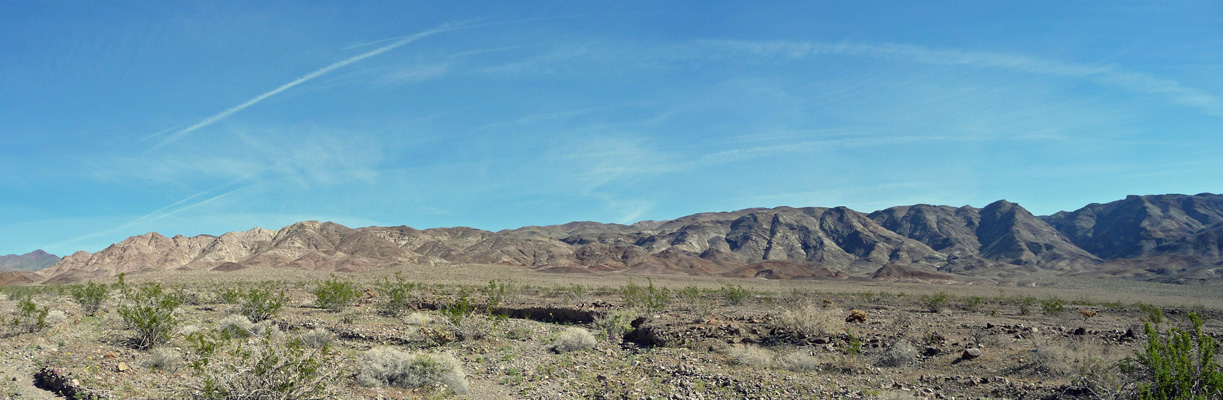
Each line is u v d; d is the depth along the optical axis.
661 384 16.59
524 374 18.39
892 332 21.86
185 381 15.19
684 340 22.84
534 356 21.39
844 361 18.28
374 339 24.28
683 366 18.52
